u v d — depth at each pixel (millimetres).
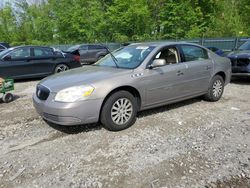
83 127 4547
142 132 4332
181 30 30859
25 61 9586
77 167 3279
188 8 31141
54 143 3969
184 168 3215
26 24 43406
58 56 10539
